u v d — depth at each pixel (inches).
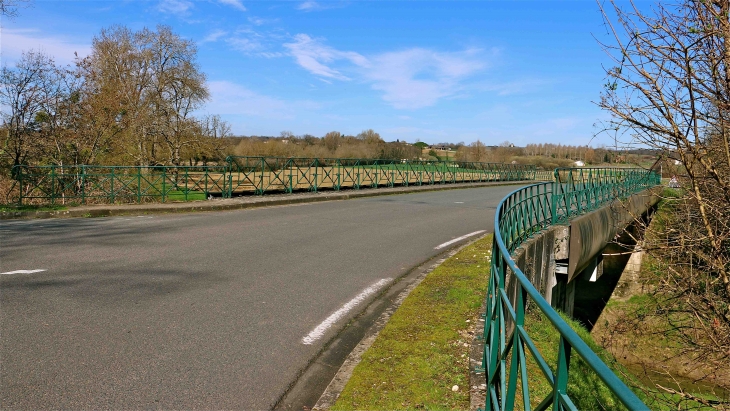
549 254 401.7
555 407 74.2
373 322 214.5
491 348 141.9
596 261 616.1
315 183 847.7
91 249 334.3
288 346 184.2
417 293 249.3
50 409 131.9
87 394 141.0
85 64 815.7
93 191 632.4
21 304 213.8
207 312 215.0
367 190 922.7
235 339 187.5
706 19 217.2
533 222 398.6
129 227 439.5
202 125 1234.6
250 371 162.2
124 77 1225.4
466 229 490.3
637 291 741.9
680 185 276.2
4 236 382.9
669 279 295.1
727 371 282.5
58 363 159.2
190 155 1258.6
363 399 145.3
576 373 251.4
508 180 1599.4
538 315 287.1
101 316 203.5
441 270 298.5
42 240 366.6
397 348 180.5
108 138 832.9
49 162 714.2
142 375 154.4
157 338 183.9
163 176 647.8
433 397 146.7
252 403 142.7
